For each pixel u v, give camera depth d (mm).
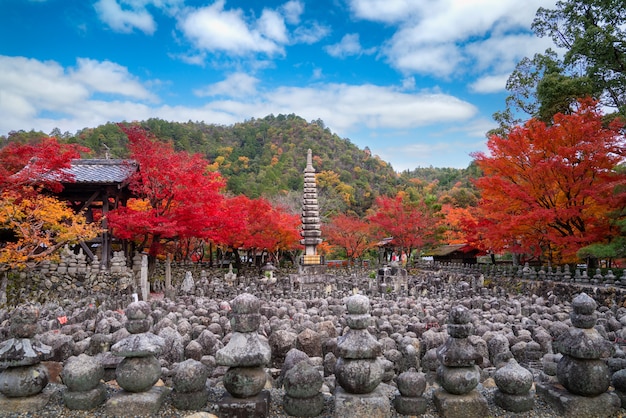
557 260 29547
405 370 9773
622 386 6918
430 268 43531
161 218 23797
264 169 88688
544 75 30266
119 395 6801
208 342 10445
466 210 44844
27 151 21031
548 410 6918
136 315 6898
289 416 6699
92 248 31141
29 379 6883
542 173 22266
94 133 79562
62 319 13648
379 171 106812
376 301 19312
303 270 32344
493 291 27328
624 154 21562
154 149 24766
